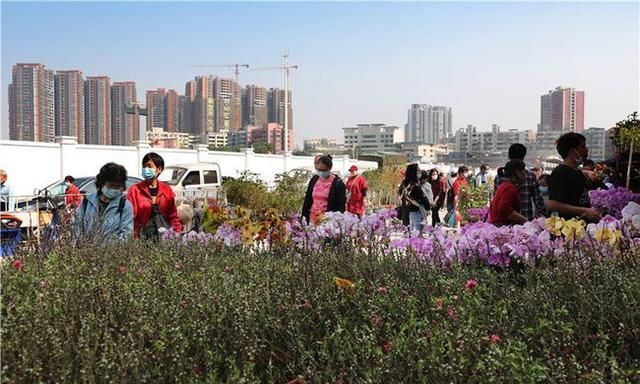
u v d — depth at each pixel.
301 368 2.95
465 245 4.69
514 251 4.50
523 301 3.47
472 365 2.70
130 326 3.04
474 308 3.36
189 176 19.52
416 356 2.75
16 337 2.75
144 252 4.93
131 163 26.12
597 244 4.48
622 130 10.56
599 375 2.54
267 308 3.38
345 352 2.85
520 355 2.63
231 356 2.81
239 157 31.94
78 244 5.16
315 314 3.39
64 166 23.73
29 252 4.91
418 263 4.41
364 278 4.16
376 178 28.89
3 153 22.09
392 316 3.34
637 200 7.68
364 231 5.50
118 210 5.83
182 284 3.68
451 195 15.96
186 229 8.20
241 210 6.02
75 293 3.49
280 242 5.51
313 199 8.16
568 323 3.07
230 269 4.32
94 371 2.62
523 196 6.72
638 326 3.12
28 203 11.74
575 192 5.88
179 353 2.77
